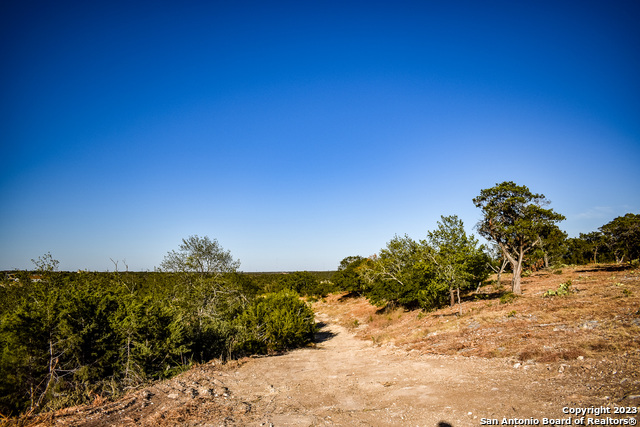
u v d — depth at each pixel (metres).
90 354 10.22
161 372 11.40
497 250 33.25
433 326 19.20
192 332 14.19
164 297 18.42
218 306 20.69
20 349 8.98
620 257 44.22
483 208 28.34
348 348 20.20
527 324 14.36
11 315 9.37
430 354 13.27
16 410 8.22
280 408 7.98
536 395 6.83
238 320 19.77
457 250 22.06
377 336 22.61
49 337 9.60
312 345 23.17
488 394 7.36
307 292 62.88
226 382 10.66
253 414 7.52
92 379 9.91
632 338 9.48
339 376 11.25
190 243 22.11
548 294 21.45
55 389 8.70
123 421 6.95
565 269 45.38
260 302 23.19
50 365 9.08
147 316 11.85
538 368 8.70
